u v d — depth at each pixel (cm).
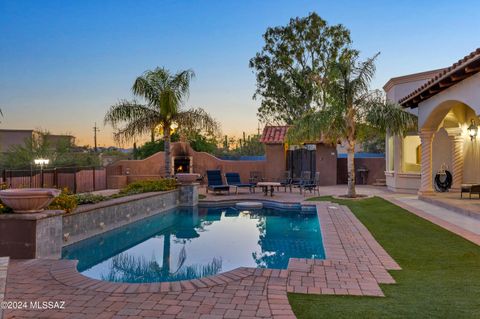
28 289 466
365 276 518
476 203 1144
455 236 761
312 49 3119
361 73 1415
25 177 1617
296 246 873
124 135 1619
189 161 2264
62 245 787
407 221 952
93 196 1025
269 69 3188
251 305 408
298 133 1499
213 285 477
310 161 2227
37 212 656
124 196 1196
